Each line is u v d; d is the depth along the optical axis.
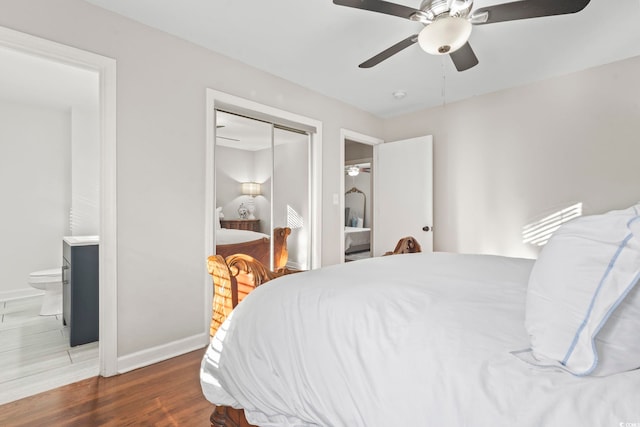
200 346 2.42
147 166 2.17
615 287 0.59
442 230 3.78
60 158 4.05
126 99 2.09
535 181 3.14
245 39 2.39
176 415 1.59
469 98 3.58
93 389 1.83
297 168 3.33
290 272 1.64
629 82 2.66
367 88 3.32
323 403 0.86
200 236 2.43
